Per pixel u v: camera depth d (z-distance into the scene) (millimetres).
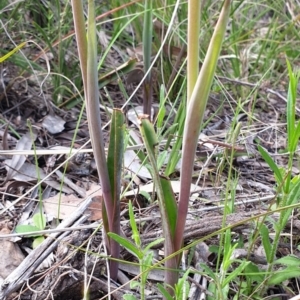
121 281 329
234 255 323
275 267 332
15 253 352
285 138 559
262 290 304
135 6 656
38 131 517
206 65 228
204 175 442
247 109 615
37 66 557
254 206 403
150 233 348
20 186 433
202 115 242
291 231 344
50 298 311
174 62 618
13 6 603
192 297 307
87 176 456
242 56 692
